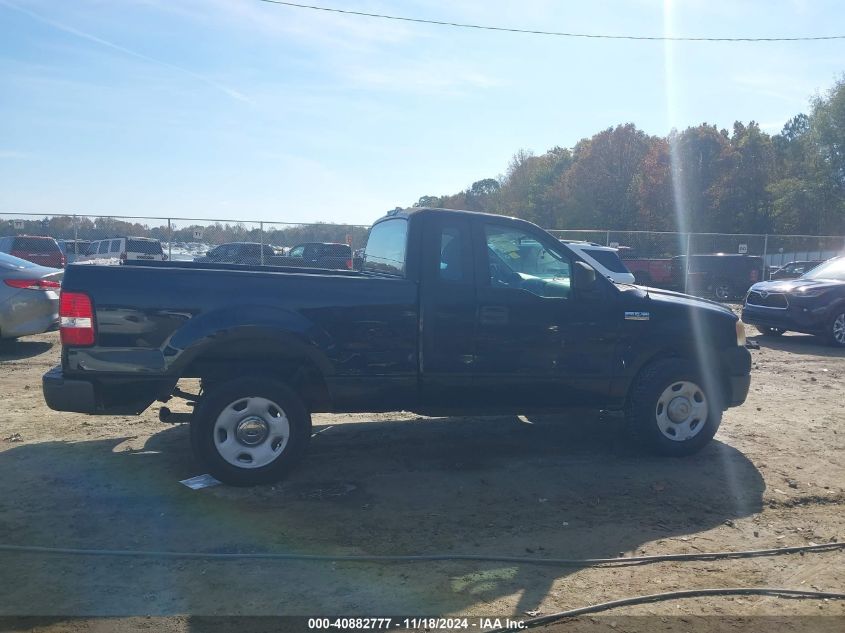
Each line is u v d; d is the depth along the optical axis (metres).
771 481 5.62
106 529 4.47
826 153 47.53
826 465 6.03
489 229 5.74
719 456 6.25
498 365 5.66
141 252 17.72
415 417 7.41
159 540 4.33
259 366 5.43
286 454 5.26
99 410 5.14
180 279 5.14
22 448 6.04
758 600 3.79
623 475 5.70
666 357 6.18
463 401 5.71
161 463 5.72
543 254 5.89
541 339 5.75
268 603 3.63
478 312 5.59
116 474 5.45
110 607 3.56
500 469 5.80
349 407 5.52
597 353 5.91
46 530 4.44
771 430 7.12
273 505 4.94
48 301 10.78
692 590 3.86
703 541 4.50
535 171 75.62
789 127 91.31
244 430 5.19
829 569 4.17
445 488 5.34
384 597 3.72
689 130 53.44
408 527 4.62
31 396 7.91
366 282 5.42
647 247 28.20
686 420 6.16
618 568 4.12
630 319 5.96
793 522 4.85
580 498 5.19
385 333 5.43
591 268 5.82
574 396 5.94
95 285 5.04
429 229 5.58
